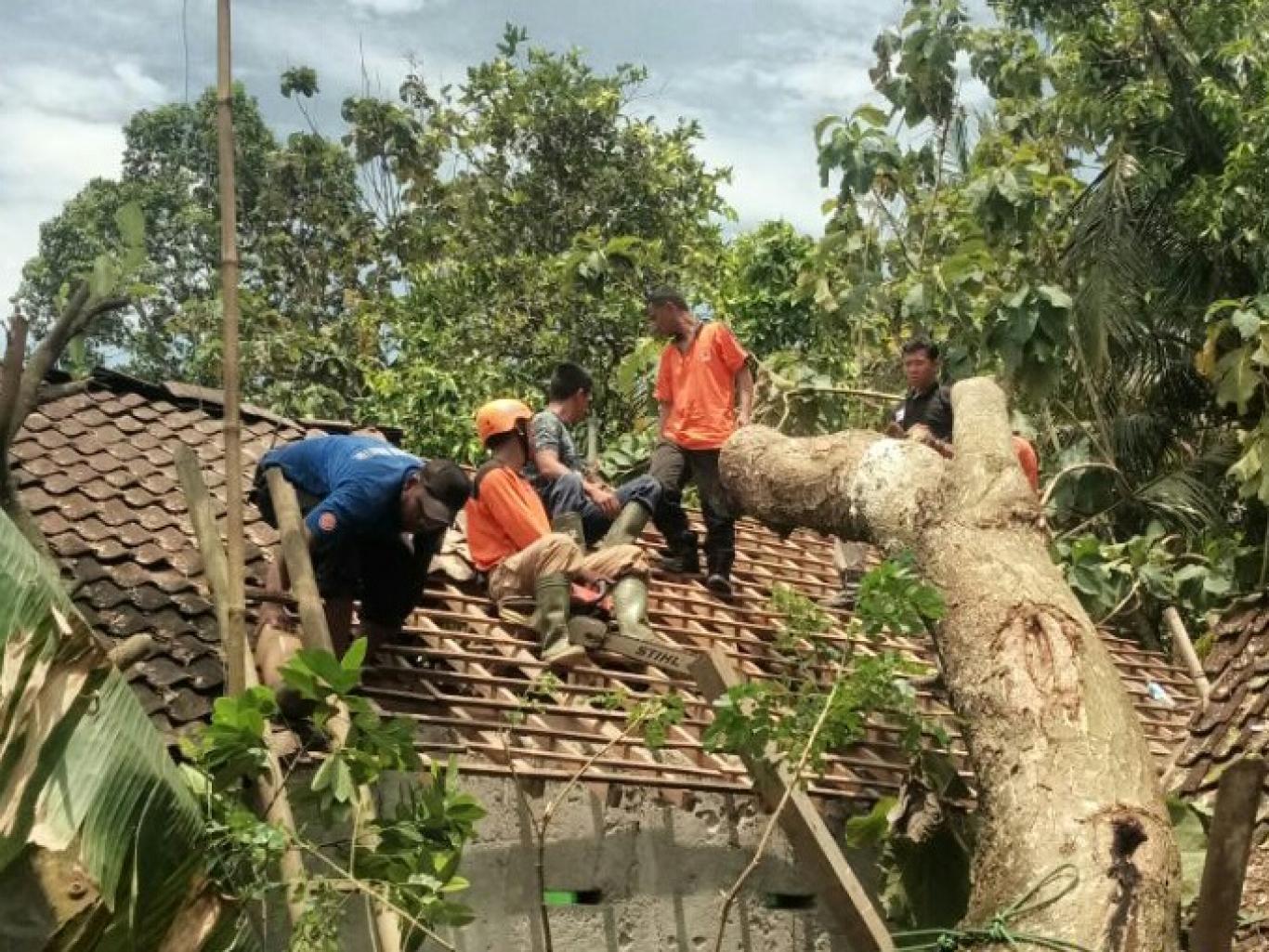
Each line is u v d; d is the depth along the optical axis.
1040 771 5.55
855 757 7.11
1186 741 7.70
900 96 14.43
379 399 15.32
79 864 4.04
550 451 8.05
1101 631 10.20
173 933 4.40
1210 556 10.58
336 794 4.88
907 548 6.70
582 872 5.89
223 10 5.65
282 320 17.38
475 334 16.22
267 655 5.83
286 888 4.89
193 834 4.38
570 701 6.65
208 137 24.84
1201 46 15.59
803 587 9.27
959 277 11.26
